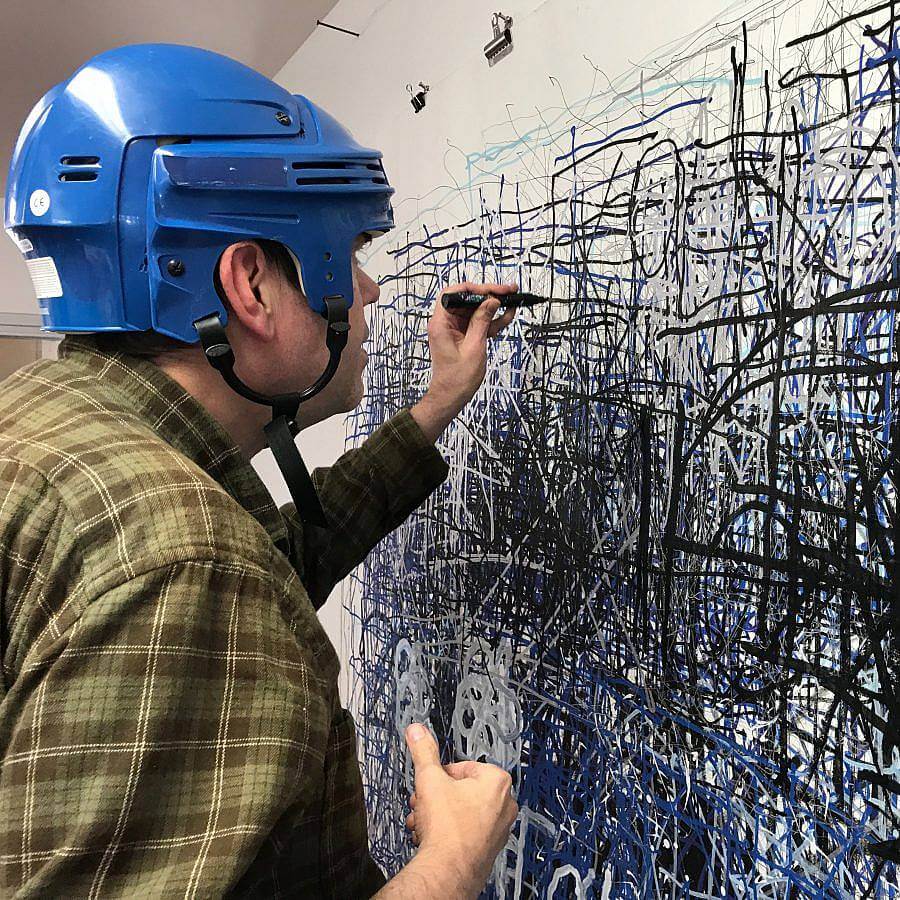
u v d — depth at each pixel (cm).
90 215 55
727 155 67
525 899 92
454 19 110
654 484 75
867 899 56
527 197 93
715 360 68
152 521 43
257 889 52
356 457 90
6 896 38
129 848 39
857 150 57
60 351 62
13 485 45
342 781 56
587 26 84
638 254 77
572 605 85
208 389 60
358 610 139
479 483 102
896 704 54
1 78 191
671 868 72
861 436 56
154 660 40
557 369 88
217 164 56
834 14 58
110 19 161
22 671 41
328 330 62
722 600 67
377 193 67
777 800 62
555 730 88
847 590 57
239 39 171
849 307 57
